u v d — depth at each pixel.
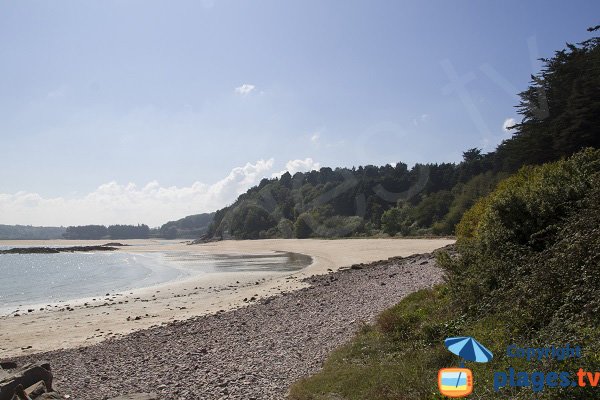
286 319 15.06
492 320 8.45
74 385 9.62
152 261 58.66
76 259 73.12
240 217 153.62
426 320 10.34
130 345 13.34
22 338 16.17
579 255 7.74
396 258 36.31
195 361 10.80
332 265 40.34
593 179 10.41
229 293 25.30
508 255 10.17
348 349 9.77
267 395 8.07
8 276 43.56
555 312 7.18
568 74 40.06
